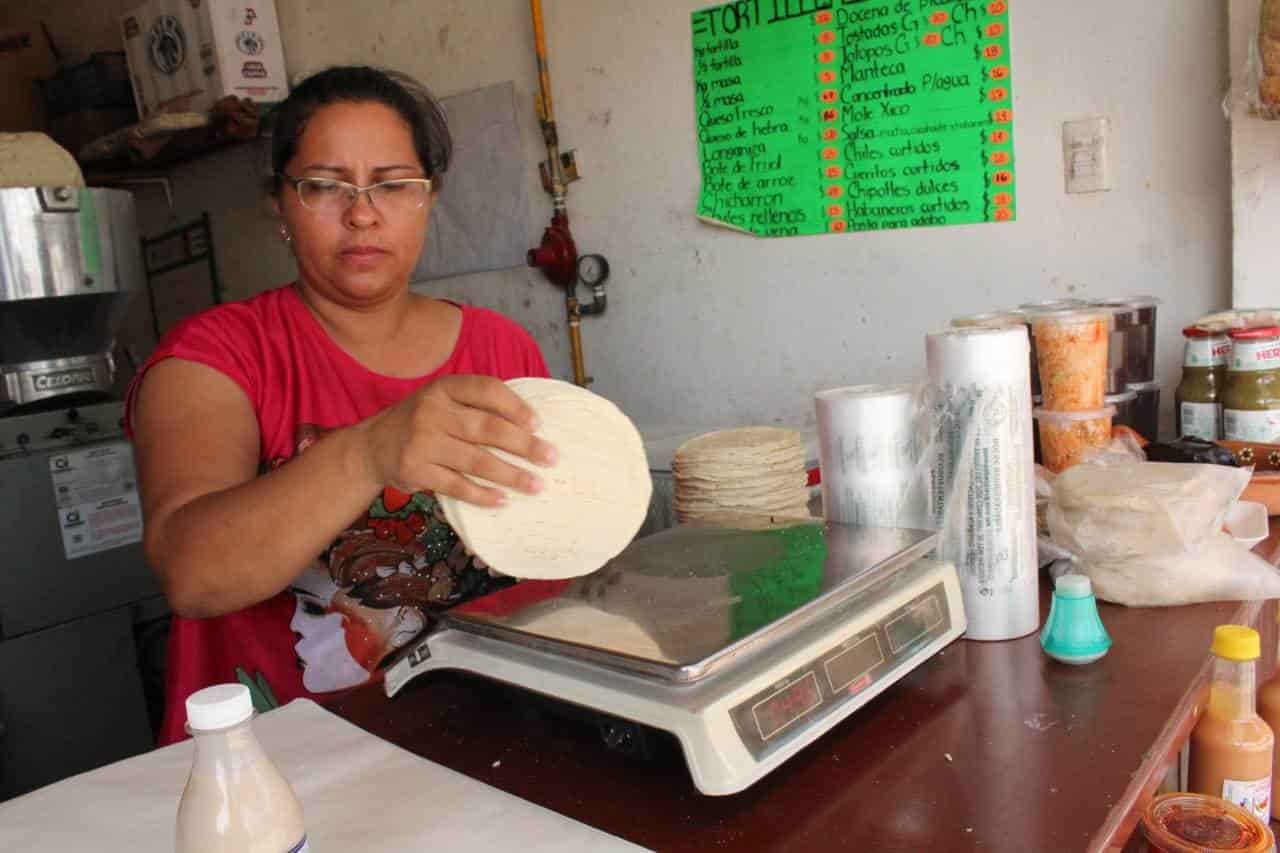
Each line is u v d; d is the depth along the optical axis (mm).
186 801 491
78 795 770
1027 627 965
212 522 880
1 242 2193
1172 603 1023
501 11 2754
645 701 700
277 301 1320
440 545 1330
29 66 4035
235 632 1278
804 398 2369
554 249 2676
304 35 3359
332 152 1187
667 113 2451
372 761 795
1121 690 832
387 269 1260
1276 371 1411
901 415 1003
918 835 638
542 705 816
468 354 1445
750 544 974
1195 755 948
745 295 2416
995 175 1990
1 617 2293
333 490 830
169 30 3336
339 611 1290
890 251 2162
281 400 1276
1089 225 1896
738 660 737
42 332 2355
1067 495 1076
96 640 2455
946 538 968
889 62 2074
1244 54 1625
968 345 917
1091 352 1322
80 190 2287
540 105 2666
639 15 2447
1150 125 1798
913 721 803
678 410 2617
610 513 821
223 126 3213
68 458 2377
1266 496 1301
